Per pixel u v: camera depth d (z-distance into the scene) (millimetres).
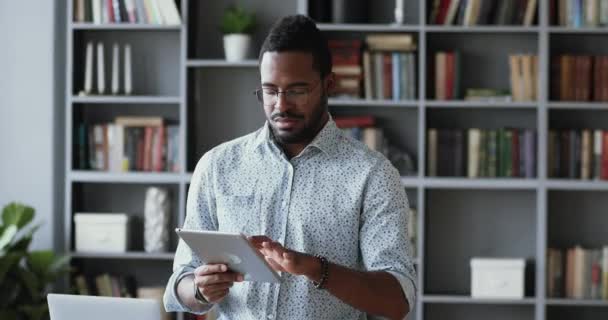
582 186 5426
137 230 5855
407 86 5512
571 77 5516
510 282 5457
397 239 2547
